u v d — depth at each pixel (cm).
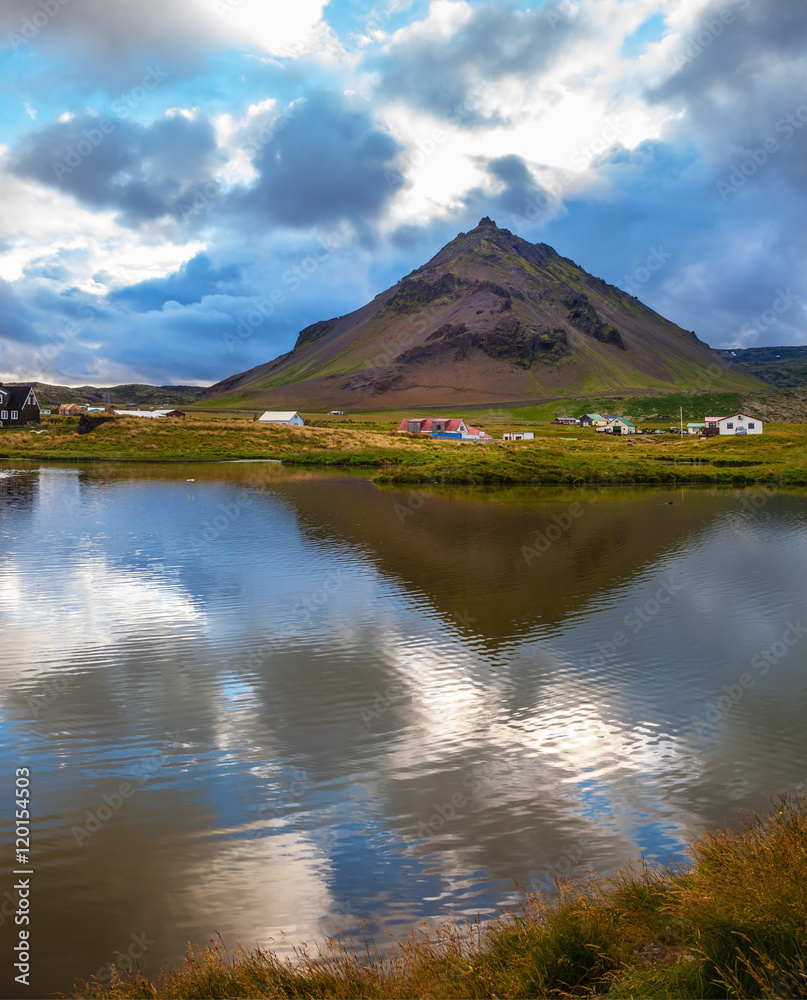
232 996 850
